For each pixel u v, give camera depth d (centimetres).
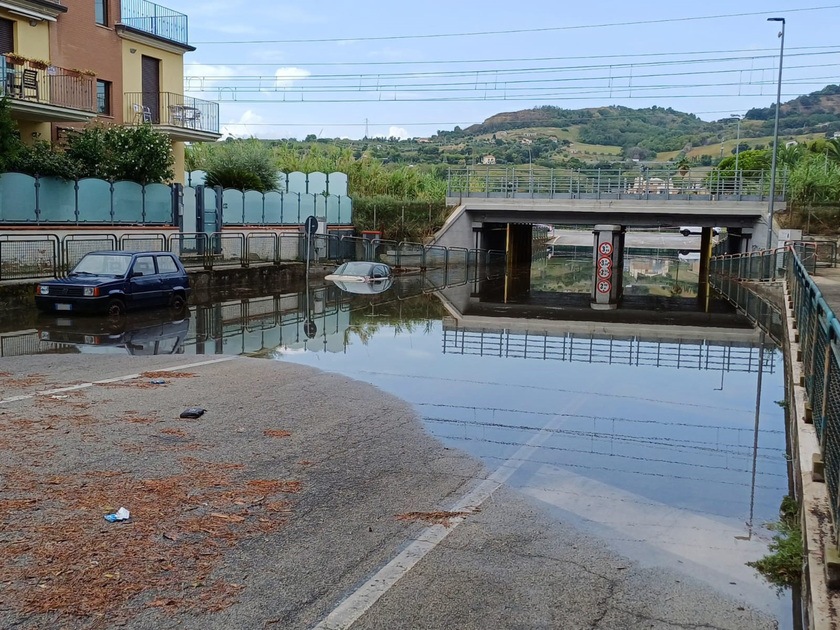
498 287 3722
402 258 4372
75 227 2458
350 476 750
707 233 4806
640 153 19662
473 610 494
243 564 546
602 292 3550
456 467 800
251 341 1631
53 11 2867
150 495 665
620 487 757
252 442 843
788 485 778
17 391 1030
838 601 473
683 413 1095
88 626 454
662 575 561
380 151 15988
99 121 3116
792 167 6819
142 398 1019
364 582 527
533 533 630
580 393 1217
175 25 3544
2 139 2306
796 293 1666
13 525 588
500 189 5134
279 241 3256
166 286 2125
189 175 4212
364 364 1397
